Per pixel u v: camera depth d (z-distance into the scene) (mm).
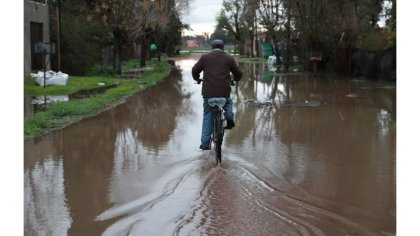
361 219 5402
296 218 5430
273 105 15250
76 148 8977
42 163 7871
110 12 27797
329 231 5074
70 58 26922
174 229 5137
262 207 5781
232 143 9445
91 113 13281
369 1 31891
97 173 7305
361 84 22672
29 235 4992
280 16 37062
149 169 7512
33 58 24156
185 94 18984
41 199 6102
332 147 9031
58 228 5180
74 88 18984
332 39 29750
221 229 5121
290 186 6605
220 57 7891
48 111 12469
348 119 12289
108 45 35156
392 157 8195
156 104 15688
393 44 26359
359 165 7699
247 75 30766
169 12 40500
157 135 10297
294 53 37250
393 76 23672
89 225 5266
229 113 8117
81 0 33031
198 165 7727
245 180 6879
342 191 6395
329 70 30938
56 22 26406
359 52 27062
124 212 5645
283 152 8641
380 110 13914
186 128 11156
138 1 29844
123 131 10727
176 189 6492
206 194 6270
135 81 24062
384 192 6336
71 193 6344
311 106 14922
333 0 28828
